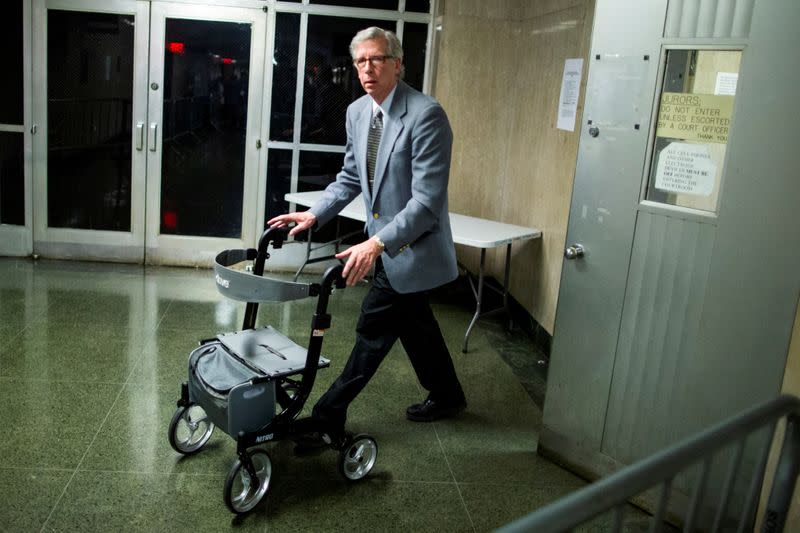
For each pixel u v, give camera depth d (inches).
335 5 200.8
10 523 88.4
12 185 206.2
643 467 43.7
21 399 121.5
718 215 89.8
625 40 98.0
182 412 104.4
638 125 97.4
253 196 211.8
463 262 209.9
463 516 98.8
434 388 124.0
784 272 84.4
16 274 192.7
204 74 203.2
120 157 206.2
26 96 200.5
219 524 92.4
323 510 97.4
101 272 201.5
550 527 37.6
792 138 82.5
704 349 92.8
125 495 96.6
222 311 176.1
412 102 102.6
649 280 98.6
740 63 86.6
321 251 216.8
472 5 191.5
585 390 108.6
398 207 106.1
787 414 57.3
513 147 193.9
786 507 62.4
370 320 107.9
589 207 105.3
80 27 198.1
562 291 110.5
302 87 205.8
